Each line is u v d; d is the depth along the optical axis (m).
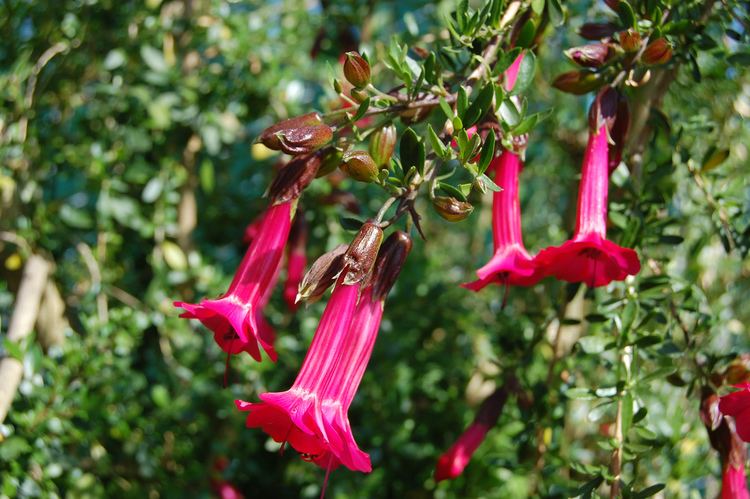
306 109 0.90
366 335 0.49
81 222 0.81
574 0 0.75
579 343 0.59
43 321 0.78
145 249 0.87
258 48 0.88
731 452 0.57
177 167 0.85
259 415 0.49
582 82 0.55
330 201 0.82
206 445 0.80
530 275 0.54
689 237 0.78
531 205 1.03
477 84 0.54
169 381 0.80
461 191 0.49
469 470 0.81
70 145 0.84
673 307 0.62
